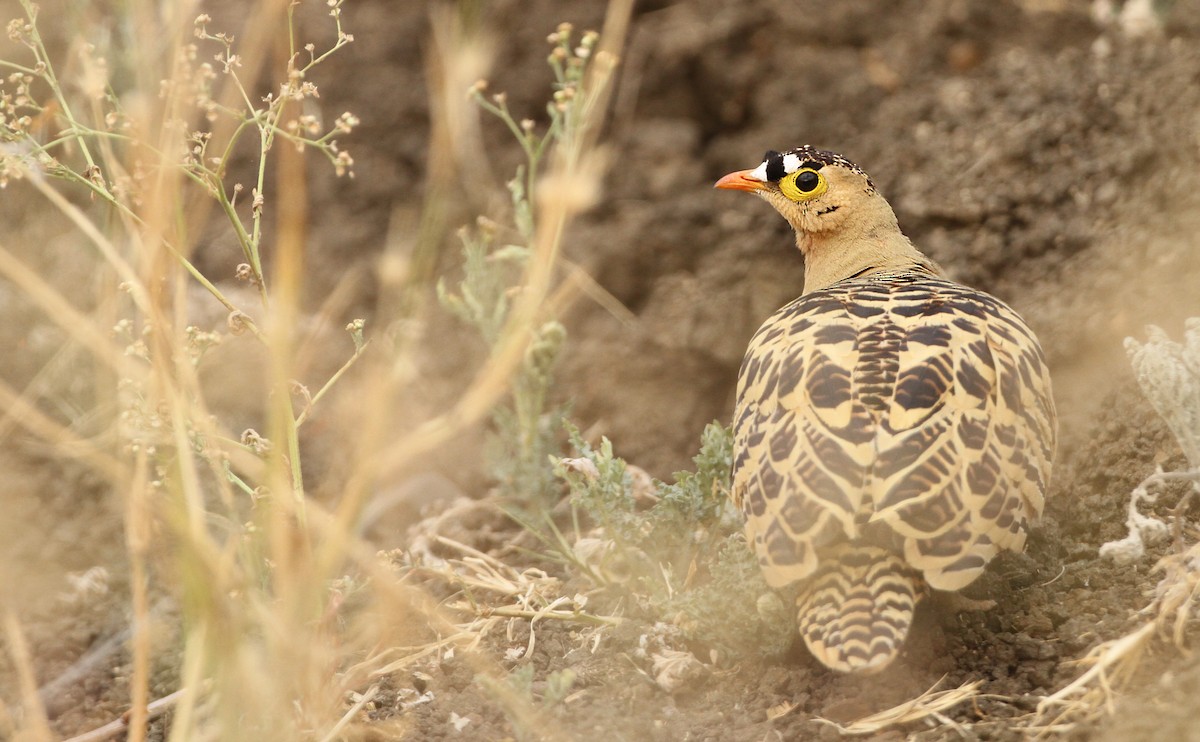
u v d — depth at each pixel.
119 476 8.41
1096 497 11.50
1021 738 8.88
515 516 11.83
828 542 8.72
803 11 19.09
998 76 17.55
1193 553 9.80
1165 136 15.34
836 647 8.41
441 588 11.87
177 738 7.84
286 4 10.83
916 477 8.80
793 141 18.30
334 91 19.11
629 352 16.36
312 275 17.36
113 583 12.36
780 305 16.55
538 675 10.36
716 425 11.59
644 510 13.08
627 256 17.30
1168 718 8.53
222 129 12.08
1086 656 9.53
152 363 8.95
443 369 15.99
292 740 8.20
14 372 14.66
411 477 14.27
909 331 9.73
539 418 12.79
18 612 12.23
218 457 9.32
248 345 15.30
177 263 9.16
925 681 9.69
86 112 13.52
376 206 18.16
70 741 10.02
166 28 12.05
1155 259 14.14
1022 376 9.77
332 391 15.56
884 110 17.86
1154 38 16.88
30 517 13.28
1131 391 12.26
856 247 12.91
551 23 19.22
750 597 10.32
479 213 17.73
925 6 18.83
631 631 10.66
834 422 9.15
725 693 9.97
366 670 9.98
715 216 17.53
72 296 14.84
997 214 15.64
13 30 9.98
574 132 11.80
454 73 10.78
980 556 8.72
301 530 8.47
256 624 8.98
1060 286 14.69
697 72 19.14
